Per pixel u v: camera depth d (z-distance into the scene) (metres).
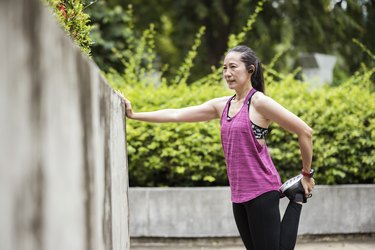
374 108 7.50
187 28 20.00
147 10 21.02
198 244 6.76
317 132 7.15
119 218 3.50
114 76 9.69
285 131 7.15
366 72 9.21
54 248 1.50
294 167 7.16
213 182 7.21
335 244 6.74
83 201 1.97
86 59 2.12
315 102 7.60
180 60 20.36
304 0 18.69
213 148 6.96
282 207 6.88
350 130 7.19
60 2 3.83
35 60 1.37
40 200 1.38
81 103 1.97
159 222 6.72
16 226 1.23
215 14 19.67
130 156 6.98
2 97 1.18
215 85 8.30
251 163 3.81
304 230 6.87
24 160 1.28
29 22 1.33
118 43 12.46
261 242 3.87
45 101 1.44
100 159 2.51
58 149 1.57
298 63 16.69
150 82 8.59
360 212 7.04
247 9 18.80
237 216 4.09
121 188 3.77
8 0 1.22
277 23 19.08
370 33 18.48
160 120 4.50
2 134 1.17
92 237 2.18
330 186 6.98
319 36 18.34
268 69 9.00
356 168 7.18
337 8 18.31
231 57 3.95
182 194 6.72
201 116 4.44
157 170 7.08
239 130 3.83
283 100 7.48
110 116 3.05
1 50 1.18
